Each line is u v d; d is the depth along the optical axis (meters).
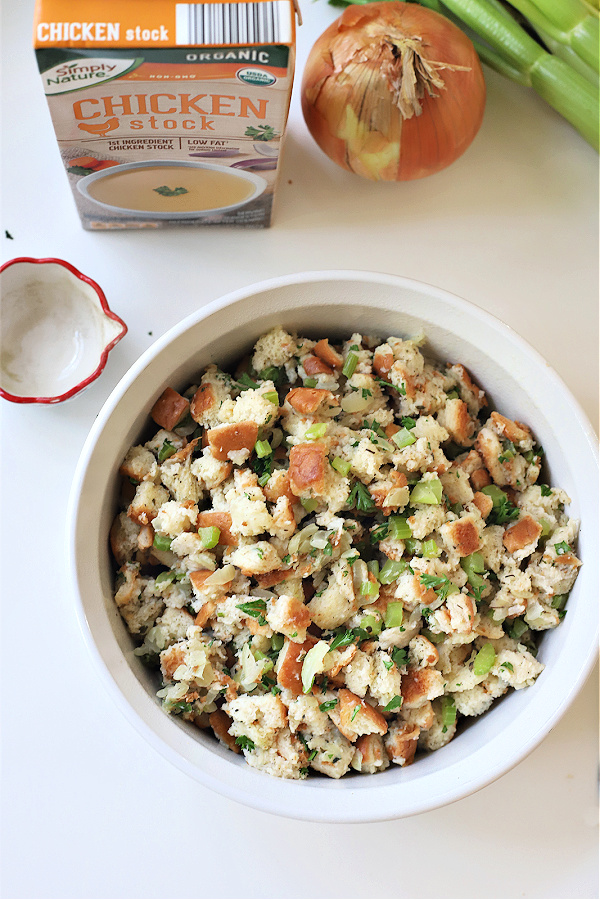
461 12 0.50
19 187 0.50
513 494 0.46
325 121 0.47
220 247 0.50
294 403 0.44
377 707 0.43
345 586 0.43
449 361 0.47
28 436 0.49
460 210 0.51
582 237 0.52
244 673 0.42
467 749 0.42
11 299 0.48
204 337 0.43
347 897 0.48
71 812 0.48
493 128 0.52
